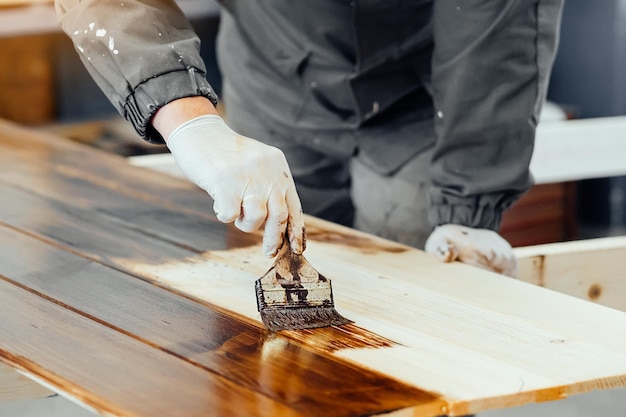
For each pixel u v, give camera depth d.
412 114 2.33
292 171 2.51
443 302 1.74
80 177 2.54
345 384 1.39
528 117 1.99
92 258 1.94
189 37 1.80
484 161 2.02
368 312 1.68
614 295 2.30
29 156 2.75
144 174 2.59
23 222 2.17
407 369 1.44
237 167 1.61
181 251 1.99
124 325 1.61
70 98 4.51
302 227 1.64
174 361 1.47
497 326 1.63
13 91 4.39
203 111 1.73
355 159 2.42
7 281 1.81
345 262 1.94
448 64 1.97
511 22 1.92
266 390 1.37
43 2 4.40
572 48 4.68
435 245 1.99
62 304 1.70
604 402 3.13
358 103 2.30
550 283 2.23
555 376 1.43
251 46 2.46
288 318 1.61
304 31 2.31
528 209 3.71
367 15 2.16
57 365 1.45
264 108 2.47
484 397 1.35
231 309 1.68
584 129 3.22
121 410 1.31
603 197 4.81
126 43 1.74
